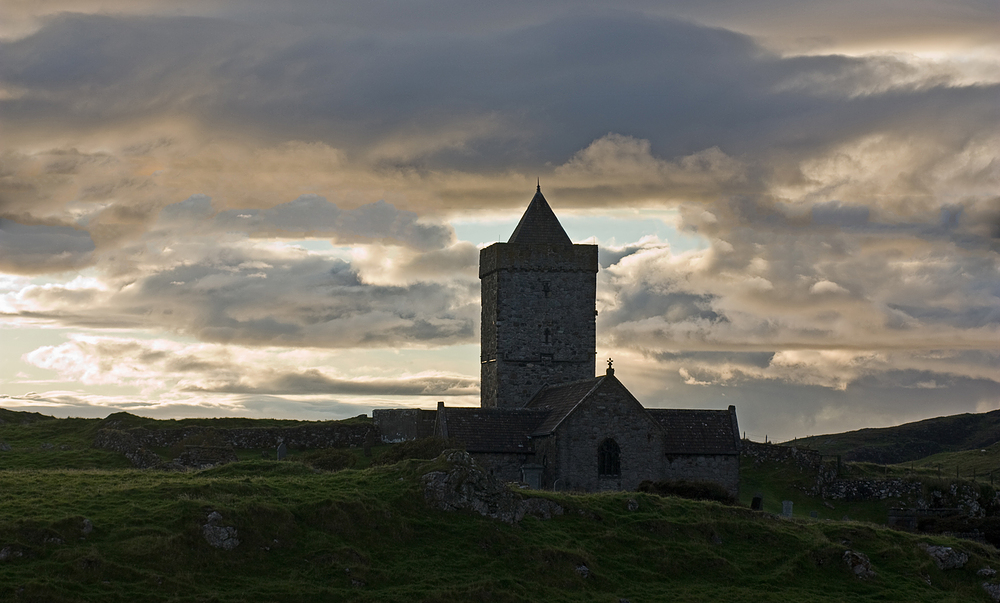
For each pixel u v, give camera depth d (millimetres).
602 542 57656
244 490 56062
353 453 86875
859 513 87812
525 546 54812
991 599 58469
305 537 52312
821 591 56406
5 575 44688
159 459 80625
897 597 56469
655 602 52500
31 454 87500
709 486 70000
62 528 48438
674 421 81312
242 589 47594
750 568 57938
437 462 59156
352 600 48094
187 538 49531
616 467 75562
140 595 45281
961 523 71375
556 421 76250
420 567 51906
